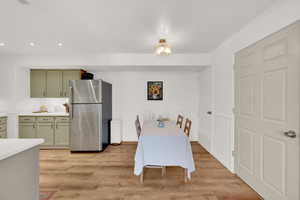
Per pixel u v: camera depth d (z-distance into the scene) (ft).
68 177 8.68
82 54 12.64
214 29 8.29
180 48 11.36
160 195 7.08
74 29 8.29
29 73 14.08
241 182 8.10
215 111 11.60
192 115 15.85
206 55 12.54
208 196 7.00
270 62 6.22
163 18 7.16
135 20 7.33
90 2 5.91
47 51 11.97
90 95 12.58
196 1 5.90
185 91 15.90
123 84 15.85
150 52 12.34
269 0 5.84
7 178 3.92
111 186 7.80
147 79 15.90
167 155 7.91
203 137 14.19
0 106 12.82
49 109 14.98
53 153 12.48
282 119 5.65
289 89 5.37
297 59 5.09
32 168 4.82
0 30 8.40
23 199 4.46
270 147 6.23
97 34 8.93
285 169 5.54
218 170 9.47
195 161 10.85
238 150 8.56
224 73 10.12
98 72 15.78
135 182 8.17
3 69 12.74
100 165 10.24
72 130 12.57
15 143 4.50
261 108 6.73
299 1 5.10
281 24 5.79
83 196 7.00
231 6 6.23
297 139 5.08
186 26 7.95
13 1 5.86
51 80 13.99
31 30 8.39
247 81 7.73
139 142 7.88
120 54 12.65
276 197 5.93
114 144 14.89
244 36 8.05
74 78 14.02
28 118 13.21
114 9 6.40
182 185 7.89
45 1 5.82
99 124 12.59
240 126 8.34
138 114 15.89
